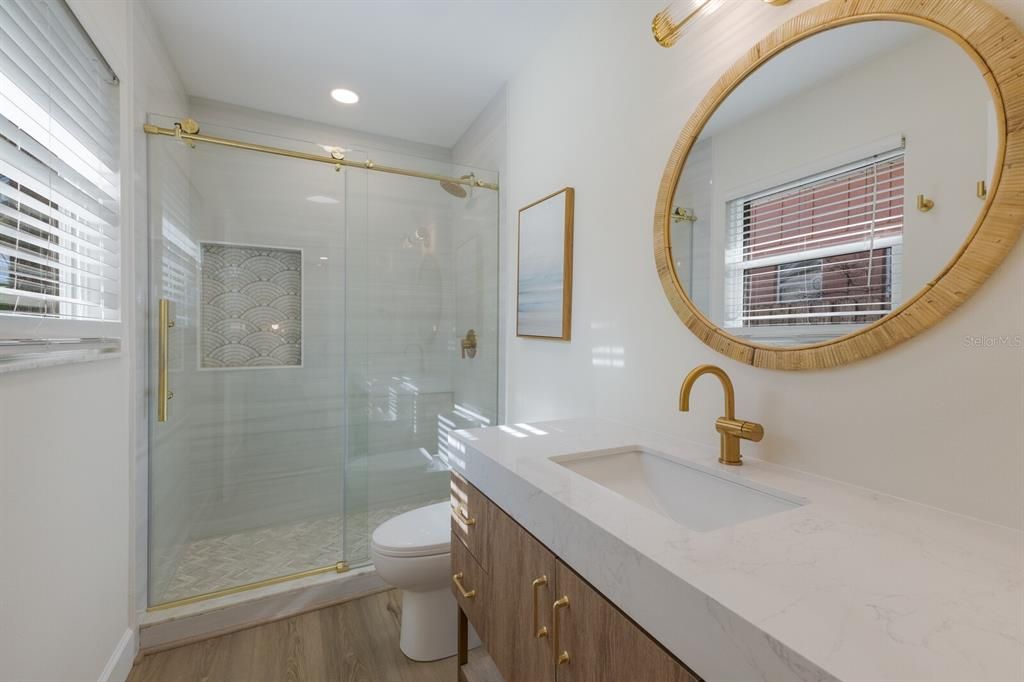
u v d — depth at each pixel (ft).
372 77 7.76
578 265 5.94
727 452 3.53
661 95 4.63
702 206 4.08
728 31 3.92
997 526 2.37
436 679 4.99
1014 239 2.29
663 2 4.64
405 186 8.76
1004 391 2.35
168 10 6.09
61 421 3.63
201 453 7.75
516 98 7.63
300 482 8.61
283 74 7.66
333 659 5.32
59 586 3.59
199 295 7.58
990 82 2.37
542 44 6.84
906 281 2.69
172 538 6.65
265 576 6.70
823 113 3.15
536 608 3.03
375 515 8.36
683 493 3.71
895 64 2.77
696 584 1.85
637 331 4.92
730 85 3.79
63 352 3.59
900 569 1.99
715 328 3.93
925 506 2.66
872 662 1.40
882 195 2.81
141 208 5.76
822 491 2.95
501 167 8.15
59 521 3.59
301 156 7.64
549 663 2.92
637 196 4.93
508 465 3.54
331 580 6.56
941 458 2.59
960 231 2.47
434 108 8.84
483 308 8.48
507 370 7.92
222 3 5.98
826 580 1.89
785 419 3.44
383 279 8.64
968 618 1.64
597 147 5.58
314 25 6.42
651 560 2.07
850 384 3.02
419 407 8.90
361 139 9.79
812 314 3.21
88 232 4.52
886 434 2.84
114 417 4.81
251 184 7.91
